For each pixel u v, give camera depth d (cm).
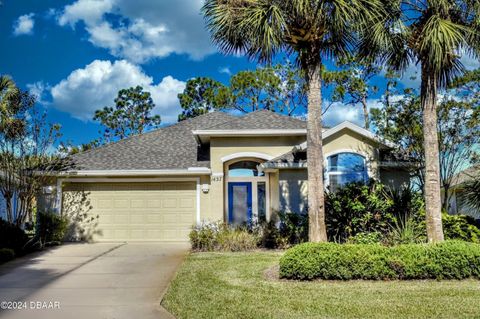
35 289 872
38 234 1511
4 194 1505
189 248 1485
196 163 1777
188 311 695
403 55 1202
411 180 1750
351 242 1267
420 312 675
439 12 1062
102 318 674
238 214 1775
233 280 923
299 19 1080
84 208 1712
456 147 1795
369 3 1034
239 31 1131
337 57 1225
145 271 1066
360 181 1441
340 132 1582
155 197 1728
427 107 1098
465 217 1434
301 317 652
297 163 1538
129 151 1894
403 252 939
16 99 1524
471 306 706
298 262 920
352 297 770
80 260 1231
